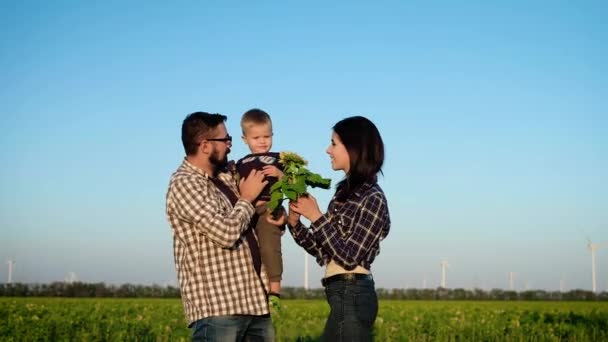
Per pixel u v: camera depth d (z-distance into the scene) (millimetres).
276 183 5527
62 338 15703
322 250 5672
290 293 74062
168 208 5715
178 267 5762
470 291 82000
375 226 5406
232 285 5625
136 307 33406
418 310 33438
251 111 7559
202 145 5719
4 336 15867
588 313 25625
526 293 81625
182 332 16906
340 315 5398
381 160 5613
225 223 5422
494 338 17391
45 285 67375
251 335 5824
